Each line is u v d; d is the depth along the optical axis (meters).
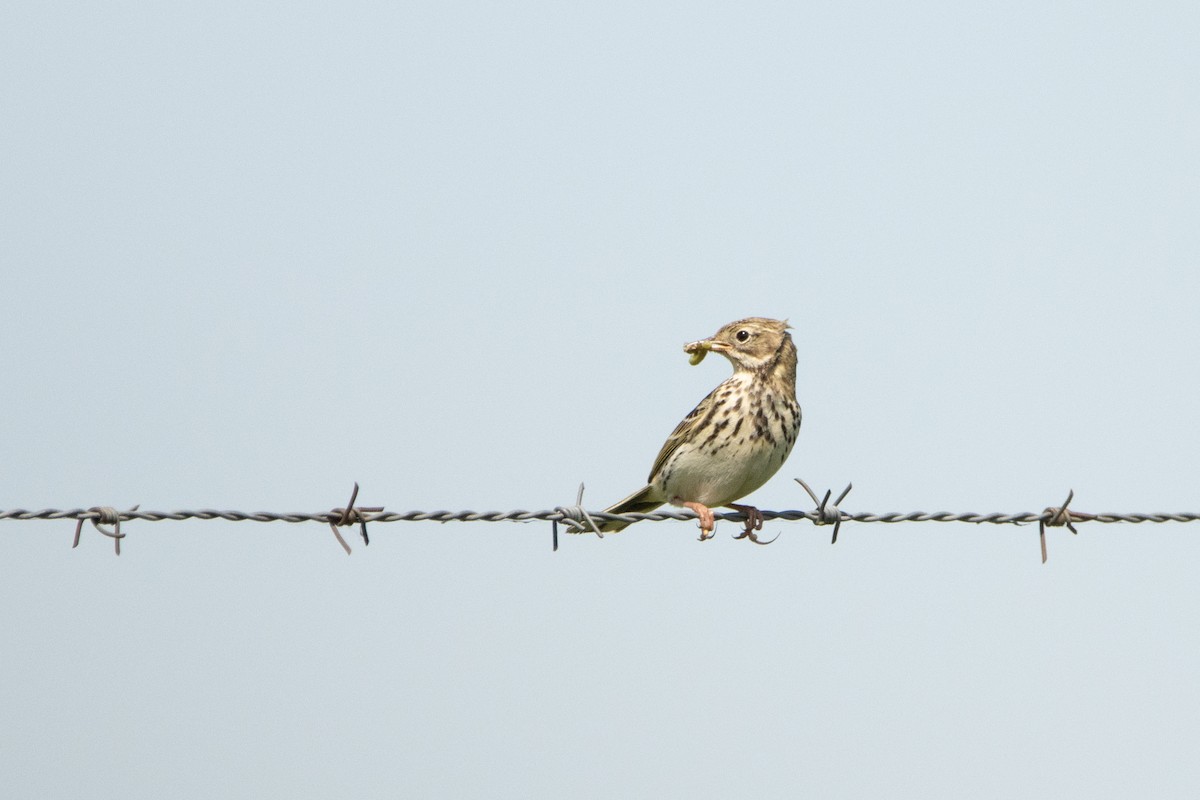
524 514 13.12
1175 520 14.75
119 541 11.90
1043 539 14.55
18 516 11.72
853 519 14.24
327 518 12.48
